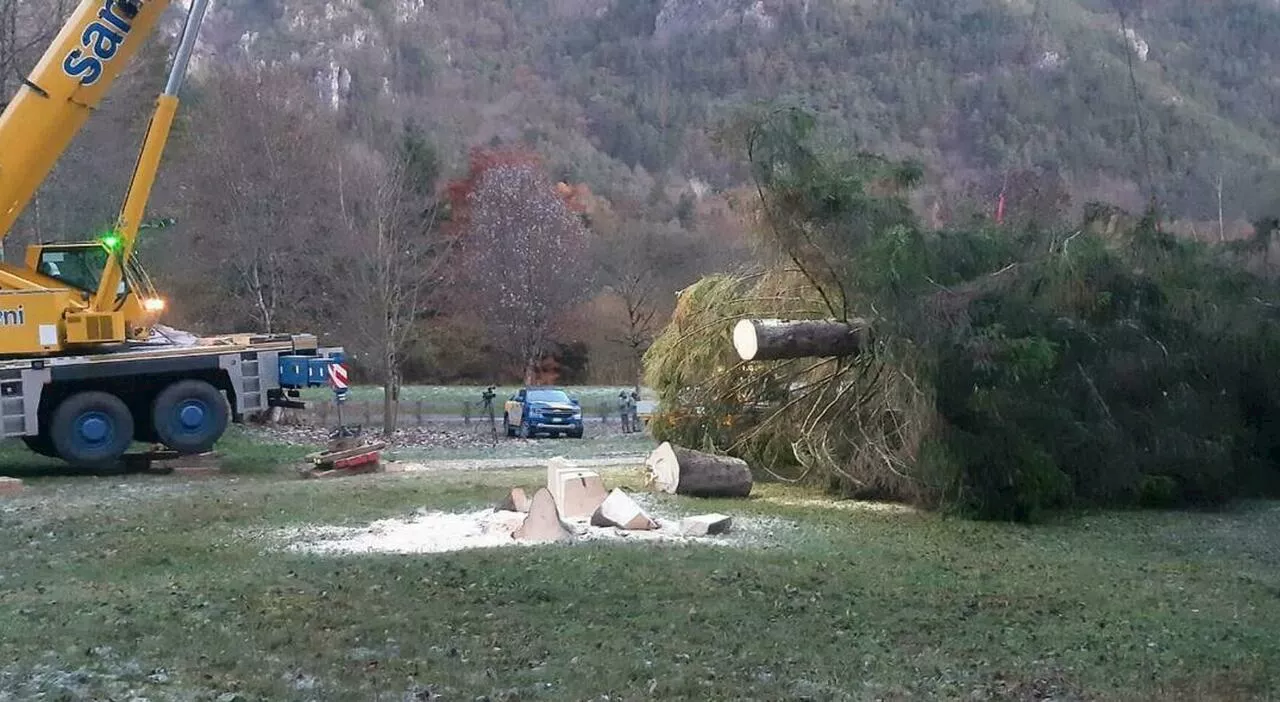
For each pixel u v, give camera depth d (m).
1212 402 17.62
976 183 32.03
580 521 13.04
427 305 44.25
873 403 16.61
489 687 6.43
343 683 6.43
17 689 6.17
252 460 20.03
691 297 19.03
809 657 7.34
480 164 53.66
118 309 18.39
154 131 18.05
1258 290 18.19
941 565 11.27
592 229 55.09
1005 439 15.07
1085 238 16.30
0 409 17.22
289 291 37.69
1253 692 6.82
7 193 17.19
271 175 37.44
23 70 25.95
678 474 15.84
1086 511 16.08
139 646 7.12
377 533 12.15
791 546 11.96
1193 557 12.72
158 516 13.09
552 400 31.53
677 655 7.26
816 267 16.81
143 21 17.89
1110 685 6.90
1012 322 15.55
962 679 6.96
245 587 8.92
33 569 10.07
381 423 33.91
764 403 18.41
